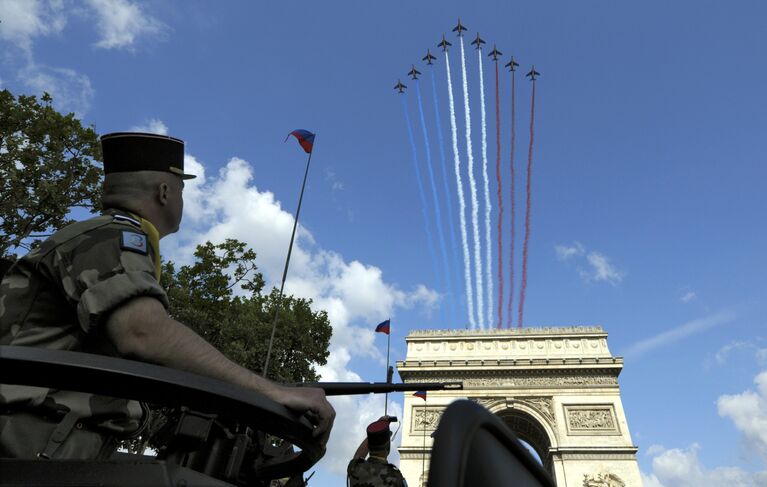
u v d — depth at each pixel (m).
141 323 1.96
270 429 2.07
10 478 1.47
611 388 58.16
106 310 1.96
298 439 2.14
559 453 54.56
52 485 1.47
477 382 60.75
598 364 59.06
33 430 2.03
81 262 2.14
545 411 57.66
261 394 1.97
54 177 31.67
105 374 1.65
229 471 2.41
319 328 48.62
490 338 64.94
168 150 2.88
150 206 2.71
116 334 1.95
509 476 1.25
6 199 30.03
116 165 2.75
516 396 59.06
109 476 1.50
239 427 2.56
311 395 2.13
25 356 1.56
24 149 30.59
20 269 2.27
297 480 3.17
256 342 43.03
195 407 1.83
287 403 2.02
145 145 2.79
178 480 1.54
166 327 2.00
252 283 45.22
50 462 1.53
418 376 61.88
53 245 2.25
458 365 61.38
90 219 2.43
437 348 65.19
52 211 31.94
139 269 2.14
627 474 52.00
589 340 63.09
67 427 2.09
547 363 60.03
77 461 1.53
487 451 1.18
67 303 2.22
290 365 46.25
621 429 55.16
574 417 56.84
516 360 60.75
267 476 3.02
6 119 30.47
